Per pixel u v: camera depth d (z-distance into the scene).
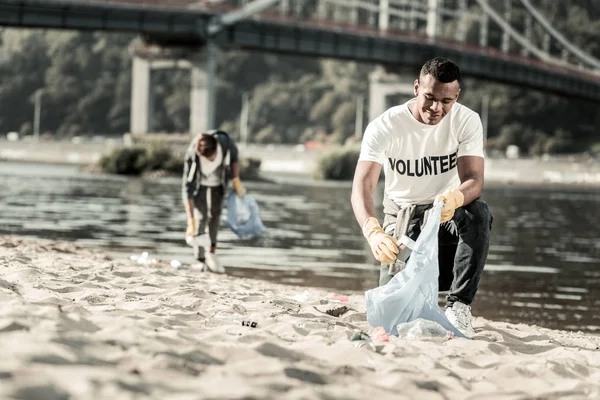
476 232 4.73
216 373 2.71
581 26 159.12
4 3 62.72
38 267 6.78
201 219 9.25
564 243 18.52
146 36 74.94
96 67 156.62
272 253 13.38
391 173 4.98
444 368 3.30
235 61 163.25
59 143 87.81
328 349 3.36
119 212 22.84
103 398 2.27
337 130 142.75
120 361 2.67
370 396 2.70
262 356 3.01
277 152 90.12
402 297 4.45
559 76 93.75
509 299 9.28
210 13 70.44
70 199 28.89
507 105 139.88
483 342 4.16
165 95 151.88
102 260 9.05
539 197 51.44
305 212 27.56
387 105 84.88
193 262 11.06
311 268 11.46
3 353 2.51
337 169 68.44
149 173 58.88
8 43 163.75
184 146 72.50
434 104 4.55
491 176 83.75
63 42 158.12
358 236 17.86
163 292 5.61
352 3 89.81
